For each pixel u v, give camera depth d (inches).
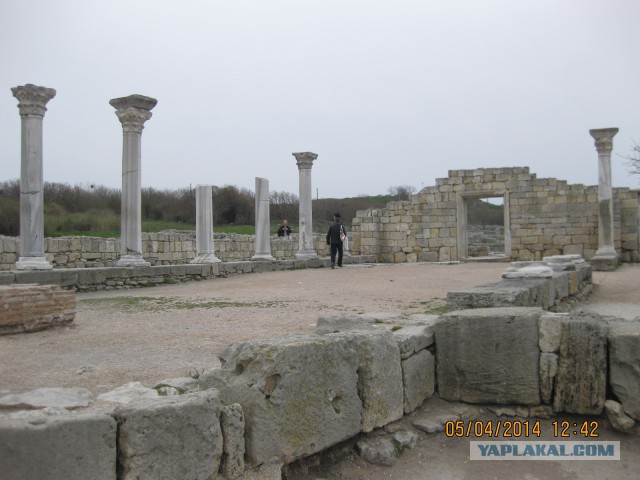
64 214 1391.5
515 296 287.1
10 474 120.6
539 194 1014.4
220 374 174.9
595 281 661.3
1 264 705.0
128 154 623.2
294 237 1200.2
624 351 213.9
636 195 968.3
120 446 135.0
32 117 555.8
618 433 215.0
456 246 1066.7
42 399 164.1
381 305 417.4
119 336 294.2
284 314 373.7
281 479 169.9
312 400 180.2
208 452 149.3
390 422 212.8
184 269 655.8
